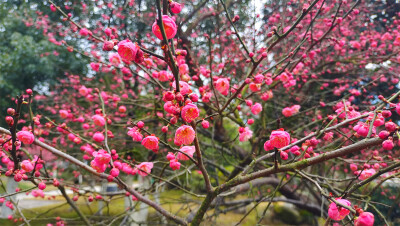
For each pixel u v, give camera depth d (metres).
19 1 5.89
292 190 3.99
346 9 3.47
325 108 4.27
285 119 3.96
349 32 3.63
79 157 4.41
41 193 2.74
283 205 6.83
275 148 1.26
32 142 1.46
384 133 1.15
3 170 1.51
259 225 2.05
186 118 1.08
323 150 2.63
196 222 1.68
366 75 4.07
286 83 2.84
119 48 0.98
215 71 3.53
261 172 1.53
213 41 3.69
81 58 5.80
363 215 0.98
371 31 3.90
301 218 6.51
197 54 3.79
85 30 1.95
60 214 5.81
